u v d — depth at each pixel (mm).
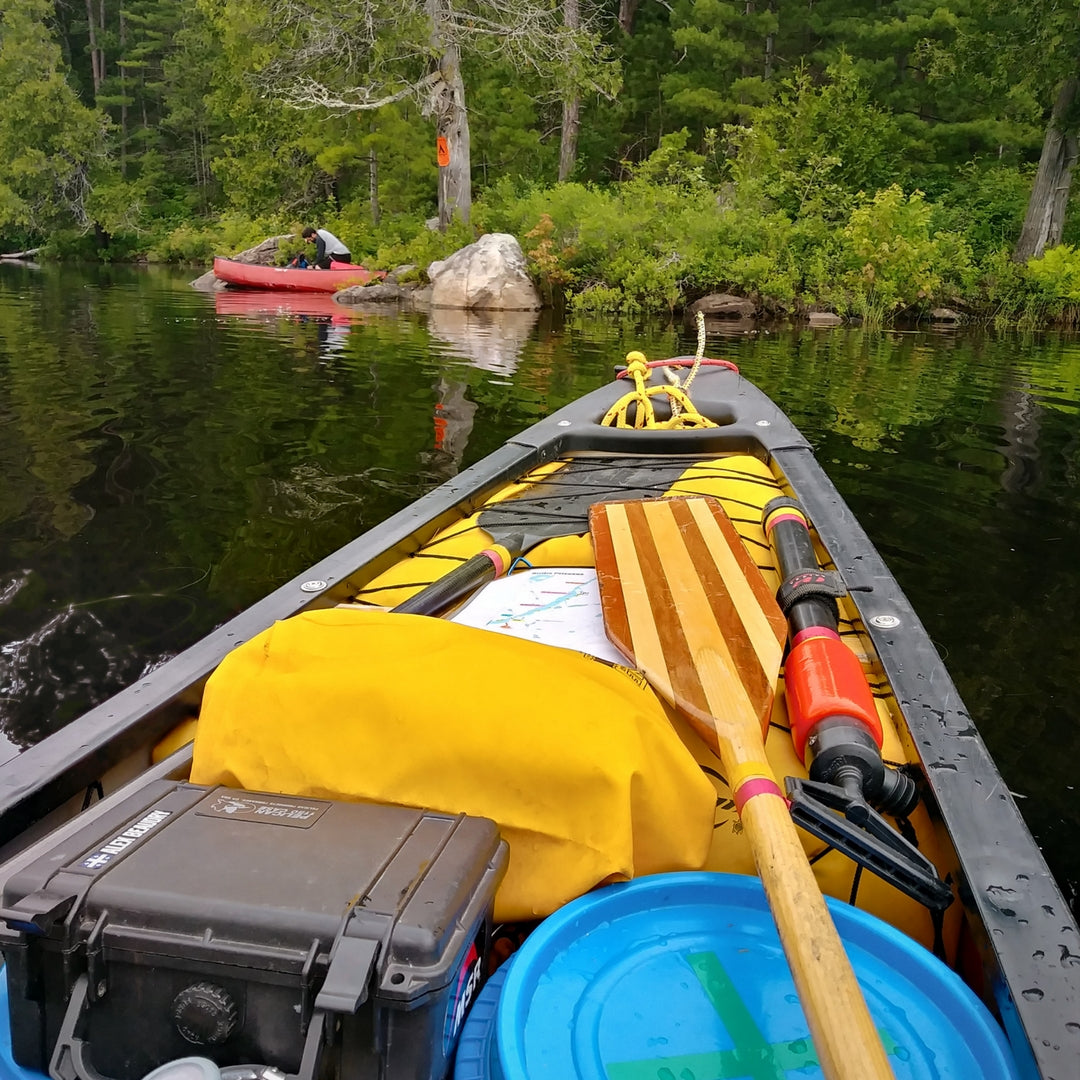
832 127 20359
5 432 5719
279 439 5668
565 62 18281
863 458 5605
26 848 1445
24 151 32281
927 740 1592
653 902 1227
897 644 1928
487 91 24562
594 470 3592
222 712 1420
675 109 26734
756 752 1396
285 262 21953
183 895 1021
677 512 2564
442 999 990
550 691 1355
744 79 24844
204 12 23688
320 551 3902
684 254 16047
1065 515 4590
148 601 3408
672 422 4309
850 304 16016
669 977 1124
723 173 23203
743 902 1232
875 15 26219
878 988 1105
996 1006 1146
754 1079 999
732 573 2164
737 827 1485
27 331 10641
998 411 7164
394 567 2578
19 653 3027
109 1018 1028
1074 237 19969
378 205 24422
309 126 23938
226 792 1251
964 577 3801
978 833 1363
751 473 3307
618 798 1244
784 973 1135
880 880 1428
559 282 16547
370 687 1332
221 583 3562
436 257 17578
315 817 1188
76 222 33000
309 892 1032
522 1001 1056
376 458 5285
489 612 2107
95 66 40344
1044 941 1166
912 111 25484
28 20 32781
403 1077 989
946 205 21203
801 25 26969
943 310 16219
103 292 16766
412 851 1115
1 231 32656
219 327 11484
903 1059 1018
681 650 1778
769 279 15945
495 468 3363
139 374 7840
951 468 5402
